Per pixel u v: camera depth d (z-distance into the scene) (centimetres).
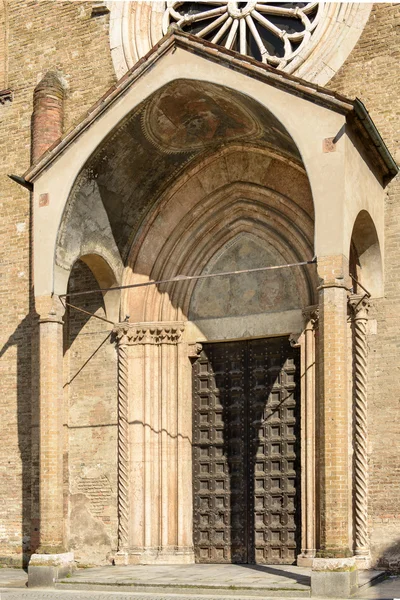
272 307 2233
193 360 2322
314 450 2097
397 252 2066
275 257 2250
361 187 1944
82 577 1980
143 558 2219
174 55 2009
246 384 2258
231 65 1952
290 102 1903
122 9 2472
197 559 2234
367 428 2045
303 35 2273
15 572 2297
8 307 2500
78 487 2347
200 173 2291
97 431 2345
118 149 2119
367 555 1998
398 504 1997
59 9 2556
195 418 2297
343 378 1797
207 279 2322
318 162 1864
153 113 2084
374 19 2173
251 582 1820
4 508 2425
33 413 2405
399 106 2112
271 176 2225
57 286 2102
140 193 2270
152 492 2253
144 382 2294
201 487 2262
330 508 1759
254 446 2223
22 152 2556
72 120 2478
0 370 2483
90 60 2486
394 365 2038
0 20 2648
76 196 2122
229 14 2378
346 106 1847
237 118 2105
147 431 2273
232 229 2297
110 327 2358
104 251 2262
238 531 2206
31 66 2580
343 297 1820
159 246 2325
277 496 2177
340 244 1827
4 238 2536
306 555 2072
